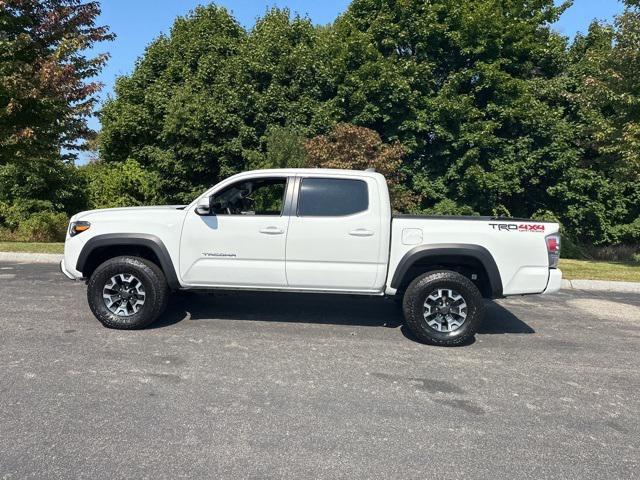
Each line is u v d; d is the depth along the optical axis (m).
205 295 8.23
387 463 3.41
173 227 6.27
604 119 14.62
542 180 18.58
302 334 6.30
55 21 12.68
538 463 3.47
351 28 17.92
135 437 3.66
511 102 17.05
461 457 3.52
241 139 16.78
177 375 4.82
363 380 4.86
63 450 3.46
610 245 19.70
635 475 3.36
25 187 17.86
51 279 9.42
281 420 3.98
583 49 19.56
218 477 3.19
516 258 6.05
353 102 16.73
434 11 17.12
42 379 4.64
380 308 7.76
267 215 6.32
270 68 17.61
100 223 6.35
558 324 7.31
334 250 6.15
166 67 20.28
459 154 17.23
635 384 4.99
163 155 17.44
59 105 12.79
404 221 6.14
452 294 6.05
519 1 18.41
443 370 5.21
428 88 17.27
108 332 6.11
